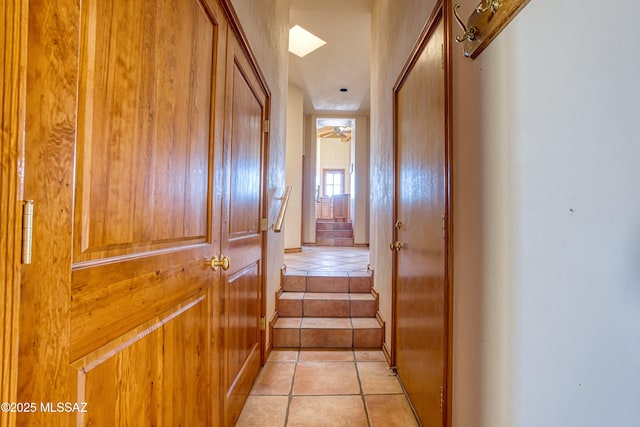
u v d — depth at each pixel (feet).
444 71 4.06
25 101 1.48
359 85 16.12
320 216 36.22
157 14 2.65
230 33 4.53
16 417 1.46
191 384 3.37
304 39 12.65
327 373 6.88
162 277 2.78
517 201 2.56
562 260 2.08
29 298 1.53
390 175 7.60
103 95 2.03
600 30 1.83
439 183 4.35
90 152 1.92
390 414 5.48
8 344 1.41
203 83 3.63
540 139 2.29
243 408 5.60
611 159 1.76
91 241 1.94
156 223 2.69
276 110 8.53
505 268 2.70
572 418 1.99
